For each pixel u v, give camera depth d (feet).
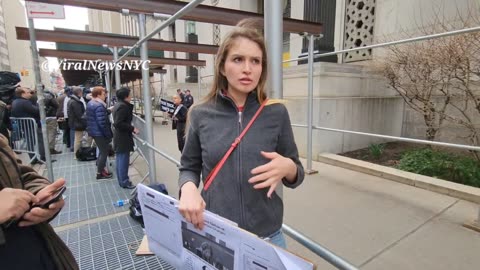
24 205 3.53
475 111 17.19
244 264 3.07
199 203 3.55
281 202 4.59
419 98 18.62
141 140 15.74
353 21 26.08
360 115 21.90
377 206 12.34
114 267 8.76
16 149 20.77
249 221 4.07
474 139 16.58
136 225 11.32
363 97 22.08
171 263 4.18
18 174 4.01
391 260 8.70
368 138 22.63
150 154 13.84
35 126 20.29
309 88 16.51
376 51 23.36
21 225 3.70
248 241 2.96
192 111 4.44
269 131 4.09
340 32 26.76
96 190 15.47
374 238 9.90
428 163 16.15
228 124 4.11
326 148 20.26
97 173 17.67
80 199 14.16
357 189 14.32
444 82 16.99
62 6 12.24
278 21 4.39
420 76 17.98
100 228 11.13
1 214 3.30
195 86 52.31
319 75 19.89
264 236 4.24
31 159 20.51
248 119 4.10
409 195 13.37
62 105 29.71
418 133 22.58
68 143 27.53
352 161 17.93
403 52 18.62
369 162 18.20
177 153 23.65
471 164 15.48
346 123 21.20
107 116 17.46
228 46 3.97
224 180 4.01
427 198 12.99
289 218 11.42
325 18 24.56
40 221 3.82
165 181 16.58
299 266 2.51
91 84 55.36
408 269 8.29
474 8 18.26
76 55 27.35
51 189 3.90
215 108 4.23
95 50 28.04
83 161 22.34
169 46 23.76
